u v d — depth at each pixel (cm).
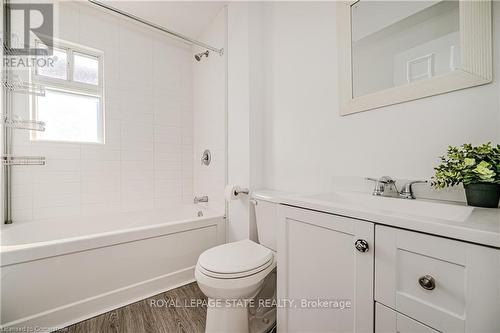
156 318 132
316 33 140
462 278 49
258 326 123
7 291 112
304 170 148
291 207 94
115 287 143
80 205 191
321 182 138
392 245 61
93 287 135
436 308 53
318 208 82
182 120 251
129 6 196
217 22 212
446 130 89
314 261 84
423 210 86
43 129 170
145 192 226
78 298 131
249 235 172
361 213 68
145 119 226
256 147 175
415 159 97
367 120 115
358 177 119
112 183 207
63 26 184
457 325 50
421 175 96
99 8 196
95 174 199
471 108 83
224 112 199
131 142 218
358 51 118
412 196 96
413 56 98
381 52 109
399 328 60
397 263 60
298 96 152
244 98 178
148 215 218
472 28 81
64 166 184
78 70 198
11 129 162
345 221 73
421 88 94
